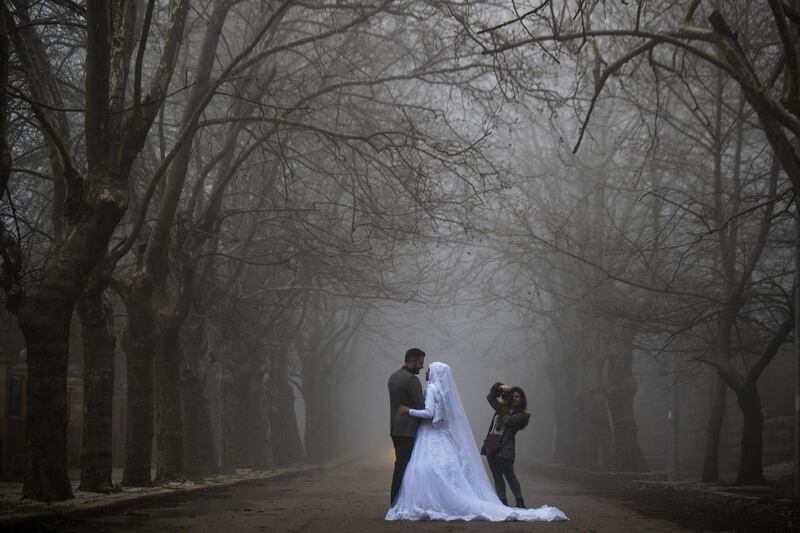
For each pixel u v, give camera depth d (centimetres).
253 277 3291
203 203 2809
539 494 2089
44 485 1441
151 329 1994
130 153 1546
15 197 2747
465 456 1314
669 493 2150
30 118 1869
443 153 2109
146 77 2811
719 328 2492
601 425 3788
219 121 1878
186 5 1728
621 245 2759
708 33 1445
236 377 3306
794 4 1823
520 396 1471
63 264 1482
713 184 2523
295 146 2802
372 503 1684
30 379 1456
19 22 1628
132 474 1964
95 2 1438
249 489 2258
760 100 1401
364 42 2464
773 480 2834
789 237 2775
